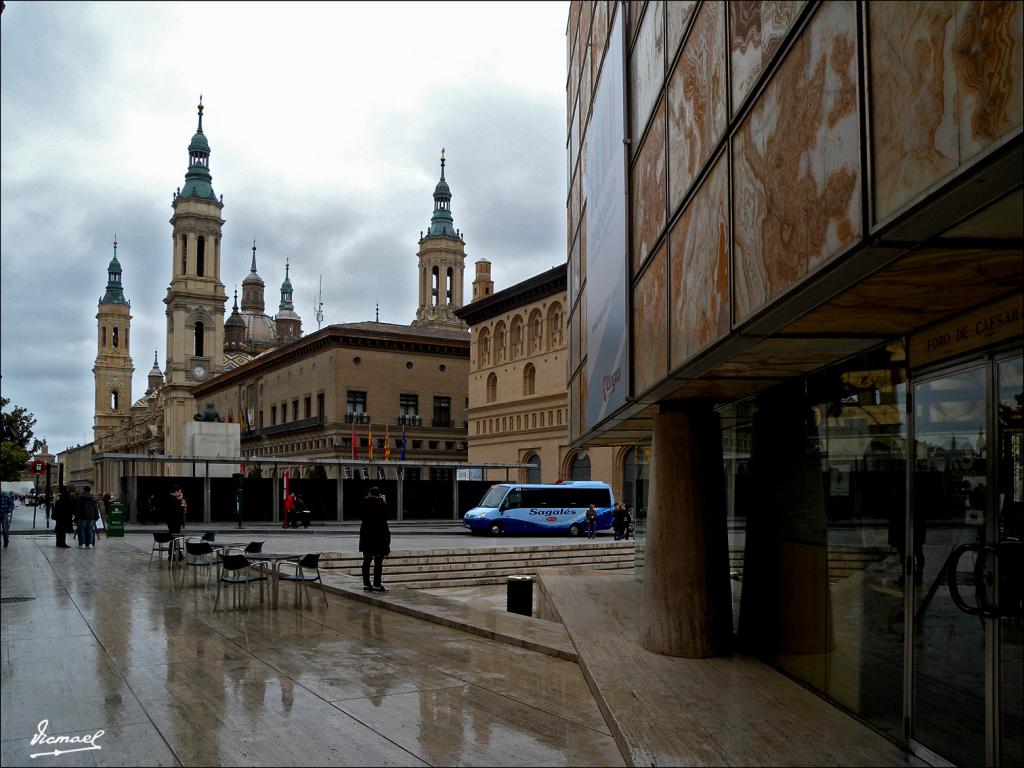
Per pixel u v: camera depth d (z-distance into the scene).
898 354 6.00
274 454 82.75
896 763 5.47
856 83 3.80
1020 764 4.55
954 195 3.12
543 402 53.44
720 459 9.45
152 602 13.29
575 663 9.02
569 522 38.22
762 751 5.68
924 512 5.63
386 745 6.05
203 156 118.50
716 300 6.11
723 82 5.88
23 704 7.05
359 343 71.69
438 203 114.75
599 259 11.91
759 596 9.02
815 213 4.29
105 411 188.38
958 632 5.19
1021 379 4.57
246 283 159.12
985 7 2.85
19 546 25.23
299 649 9.58
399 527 41.34
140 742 6.04
